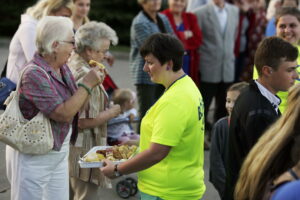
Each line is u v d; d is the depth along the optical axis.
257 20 10.22
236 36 9.98
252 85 3.97
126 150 4.31
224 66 9.38
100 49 4.91
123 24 20.06
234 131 3.94
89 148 4.98
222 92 9.57
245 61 10.38
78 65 4.92
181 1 8.94
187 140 3.79
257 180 2.98
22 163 4.35
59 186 4.56
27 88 4.14
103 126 5.08
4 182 6.73
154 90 8.49
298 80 5.17
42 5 6.04
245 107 3.84
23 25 6.00
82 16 7.06
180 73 3.88
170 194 3.88
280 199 2.40
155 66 3.80
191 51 9.07
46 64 4.27
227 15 9.45
